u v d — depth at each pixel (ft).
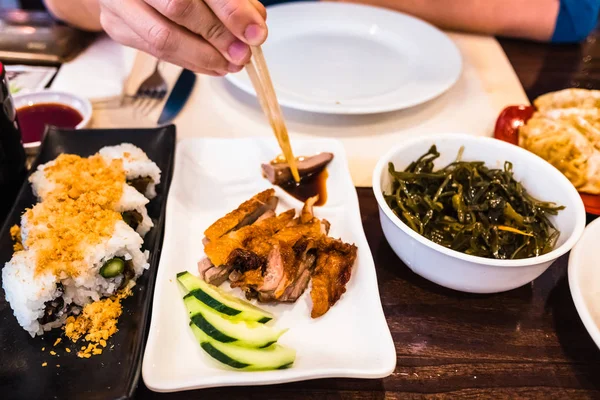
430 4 2.02
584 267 0.97
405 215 1.07
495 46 1.94
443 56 1.68
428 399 0.87
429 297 1.04
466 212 1.08
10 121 1.14
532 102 1.62
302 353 0.91
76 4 1.77
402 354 0.94
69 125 1.43
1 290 0.99
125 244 1.01
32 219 1.06
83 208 1.08
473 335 0.97
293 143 1.35
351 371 0.84
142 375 0.84
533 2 1.93
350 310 0.98
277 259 1.00
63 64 1.71
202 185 1.26
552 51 1.95
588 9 1.92
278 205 1.24
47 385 0.85
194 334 0.93
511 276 0.93
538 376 0.91
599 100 1.43
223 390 0.87
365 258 1.05
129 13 1.09
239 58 1.06
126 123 1.47
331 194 1.26
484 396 0.88
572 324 1.00
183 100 1.56
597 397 0.88
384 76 1.64
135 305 0.99
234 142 1.35
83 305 0.99
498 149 1.15
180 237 1.11
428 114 1.56
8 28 1.80
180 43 1.10
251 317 0.95
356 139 1.46
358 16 1.91
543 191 1.10
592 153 1.24
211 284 1.01
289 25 1.85
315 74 1.63
